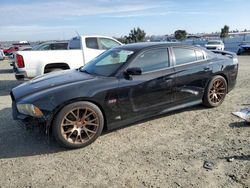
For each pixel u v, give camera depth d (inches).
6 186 131.9
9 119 226.2
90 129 174.2
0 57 1003.9
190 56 220.2
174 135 185.0
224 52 267.1
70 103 165.3
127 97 183.5
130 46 211.6
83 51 379.9
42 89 174.7
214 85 233.9
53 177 138.6
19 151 167.9
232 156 153.3
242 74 435.5
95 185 130.6
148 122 208.8
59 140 164.2
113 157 157.1
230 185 126.5
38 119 162.9
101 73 192.2
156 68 199.0
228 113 225.5
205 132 188.5
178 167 143.6
